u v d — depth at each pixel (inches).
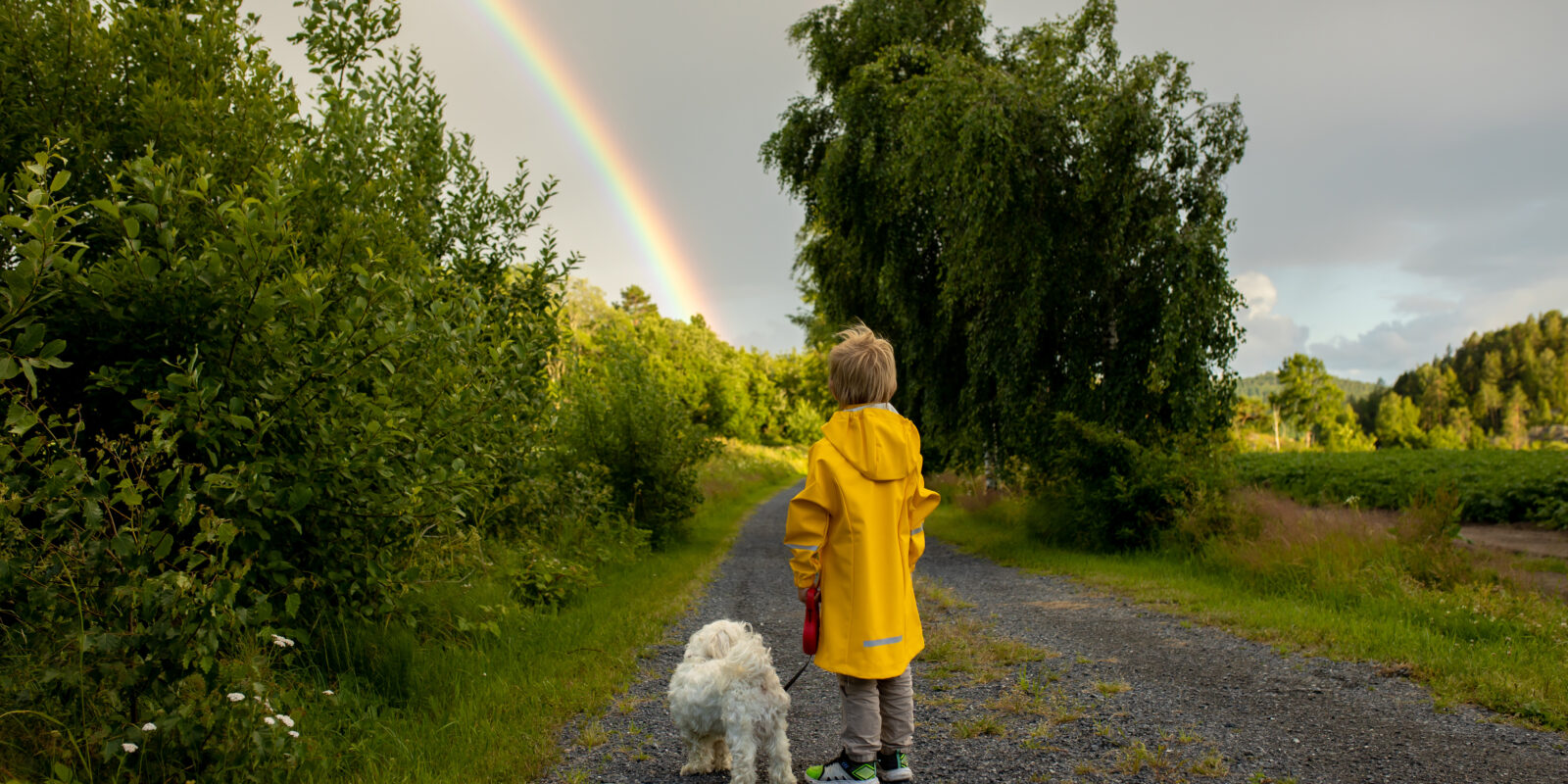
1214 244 460.4
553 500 350.3
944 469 824.3
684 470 519.2
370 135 242.2
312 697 139.9
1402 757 127.8
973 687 181.9
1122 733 144.5
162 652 102.3
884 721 119.0
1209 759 127.2
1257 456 1026.7
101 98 169.6
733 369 2566.4
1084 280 518.0
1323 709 154.7
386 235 205.9
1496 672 167.0
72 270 101.9
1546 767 121.5
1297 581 288.7
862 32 661.3
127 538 103.4
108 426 143.5
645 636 241.3
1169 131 491.5
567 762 138.4
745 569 425.4
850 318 701.3
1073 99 484.4
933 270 625.6
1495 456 867.4
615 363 534.0
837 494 112.9
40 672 102.3
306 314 141.1
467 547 222.7
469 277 297.9
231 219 142.6
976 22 667.4
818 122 682.8
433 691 163.6
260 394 138.1
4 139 154.3
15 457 117.1
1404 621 224.5
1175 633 232.1
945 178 497.0
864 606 111.6
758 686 117.7
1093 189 467.5
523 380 270.8
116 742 96.5
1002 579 365.4
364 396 148.6
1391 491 649.0
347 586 163.3
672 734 153.9
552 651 207.3
